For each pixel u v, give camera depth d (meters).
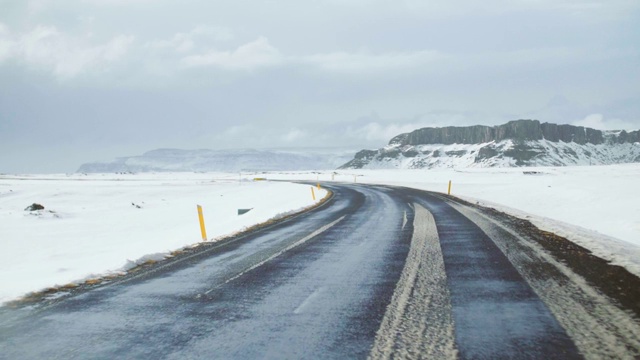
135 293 6.53
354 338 4.32
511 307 5.17
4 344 4.49
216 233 14.68
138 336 4.60
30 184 60.25
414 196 29.45
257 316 5.14
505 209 19.31
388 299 5.69
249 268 8.12
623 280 6.40
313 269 7.81
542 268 7.30
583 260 7.95
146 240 16.66
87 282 7.52
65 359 4.05
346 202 26.12
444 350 3.95
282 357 3.91
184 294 6.35
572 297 5.54
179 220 24.59
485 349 3.95
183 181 73.25
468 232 12.07
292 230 13.94
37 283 7.36
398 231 12.80
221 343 4.30
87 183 64.06
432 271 7.29
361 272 7.43
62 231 20.39
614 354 3.78
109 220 24.78
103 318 5.29
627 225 14.35
